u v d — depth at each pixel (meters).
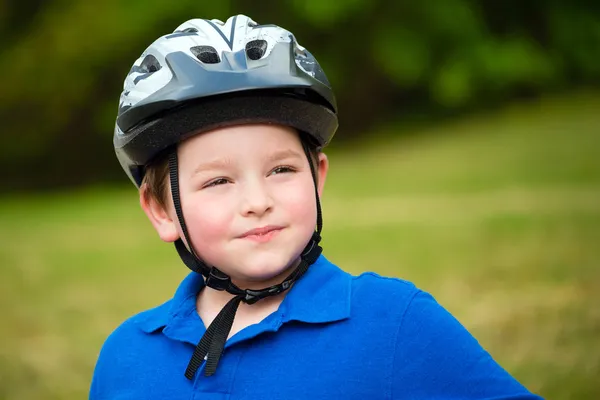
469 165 19.00
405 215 13.53
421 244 11.02
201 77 2.62
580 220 11.66
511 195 14.69
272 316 2.70
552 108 25.61
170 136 2.70
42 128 28.17
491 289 8.24
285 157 2.68
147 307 8.98
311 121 2.73
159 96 2.65
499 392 2.52
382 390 2.55
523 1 28.86
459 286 8.44
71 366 7.19
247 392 2.60
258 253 2.62
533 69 27.52
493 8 29.02
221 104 2.60
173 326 2.85
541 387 5.55
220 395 2.62
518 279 8.55
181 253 2.88
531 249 10.01
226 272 2.71
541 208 12.96
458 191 15.86
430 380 2.55
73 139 28.33
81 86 27.64
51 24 27.66
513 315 7.17
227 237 2.64
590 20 28.94
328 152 24.89
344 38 28.09
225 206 2.64
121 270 11.25
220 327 2.68
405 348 2.58
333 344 2.62
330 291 2.73
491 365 2.58
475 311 7.45
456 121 26.94
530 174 17.03
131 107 2.77
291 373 2.59
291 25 27.92
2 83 27.73
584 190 14.65
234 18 2.88
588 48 28.55
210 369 2.62
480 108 27.83
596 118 23.03
